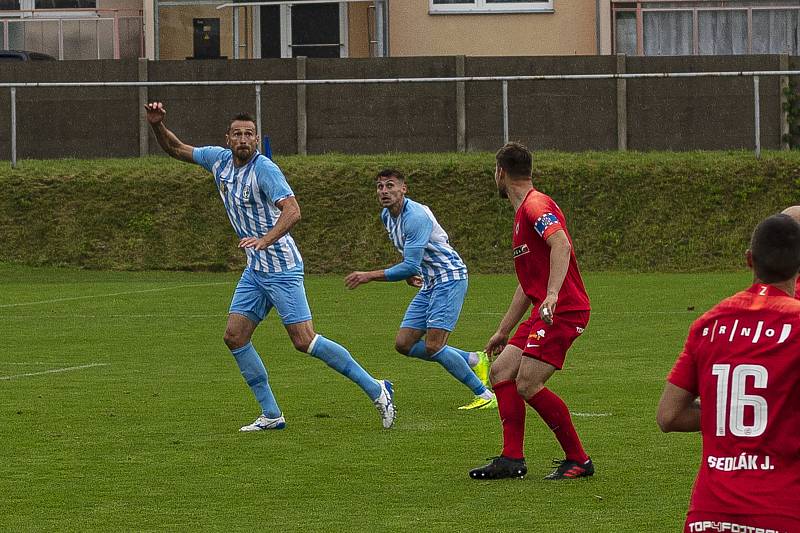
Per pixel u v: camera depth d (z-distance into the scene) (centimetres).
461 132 7462
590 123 7475
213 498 2047
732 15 8569
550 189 6925
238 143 2595
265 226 2639
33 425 2731
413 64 7575
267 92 7500
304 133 7506
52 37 8781
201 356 3916
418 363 3734
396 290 5778
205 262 6706
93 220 6925
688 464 2266
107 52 8781
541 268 2098
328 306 5191
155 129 2711
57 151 7612
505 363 2175
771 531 1146
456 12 8725
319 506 1983
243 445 2498
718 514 1175
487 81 7450
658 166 7050
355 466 2288
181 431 2661
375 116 7500
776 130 7475
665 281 5906
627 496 2023
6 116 7569
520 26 8725
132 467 2295
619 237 6688
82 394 3177
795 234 1223
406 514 1923
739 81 7444
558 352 2102
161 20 8819
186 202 7025
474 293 5578
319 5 8775
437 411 2906
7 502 2025
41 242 6825
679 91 7456
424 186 7000
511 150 2150
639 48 8569
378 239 6731
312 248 6712
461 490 2086
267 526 1862
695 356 1232
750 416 1176
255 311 2645
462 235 6738
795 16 8575
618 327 4409
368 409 2939
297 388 3275
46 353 3994
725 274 6272
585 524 1845
